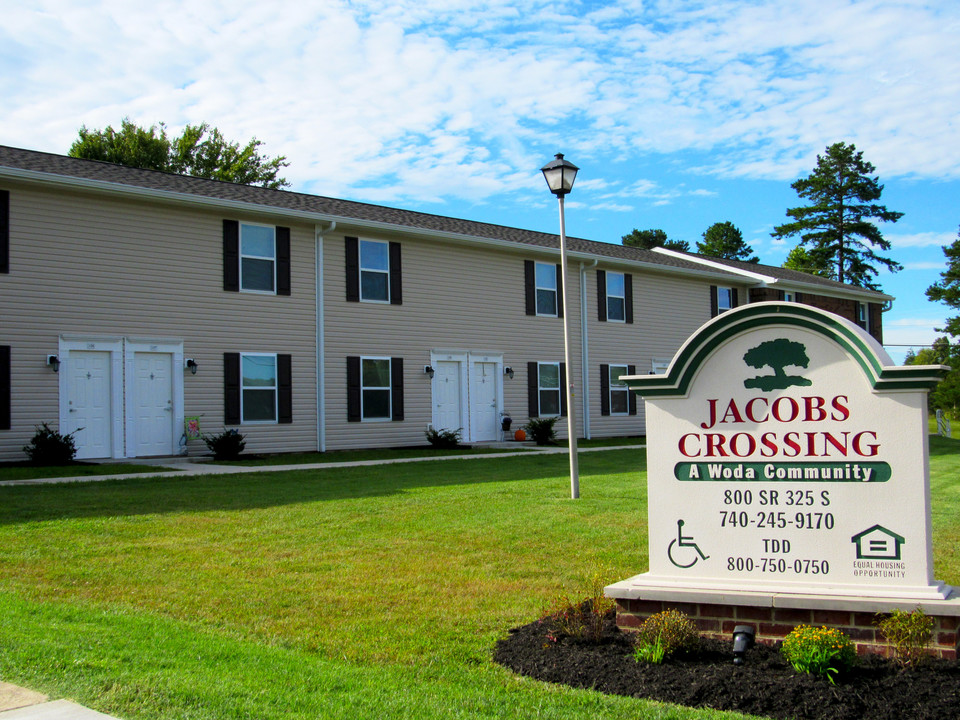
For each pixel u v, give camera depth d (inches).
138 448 684.1
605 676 188.4
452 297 895.7
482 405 919.7
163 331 697.6
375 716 159.2
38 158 692.1
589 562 307.7
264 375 754.8
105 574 285.9
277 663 193.3
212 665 189.5
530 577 287.1
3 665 181.9
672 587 214.4
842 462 203.6
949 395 1780.3
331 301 800.9
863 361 201.3
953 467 673.6
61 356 647.1
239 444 702.5
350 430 807.7
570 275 1015.0
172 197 689.6
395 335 845.8
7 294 624.7
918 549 196.2
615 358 1058.1
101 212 671.1
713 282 1199.6
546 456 747.4
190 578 282.4
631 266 1072.2
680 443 219.1
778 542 208.4
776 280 1216.8
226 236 737.0
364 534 357.4
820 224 2217.0
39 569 290.5
